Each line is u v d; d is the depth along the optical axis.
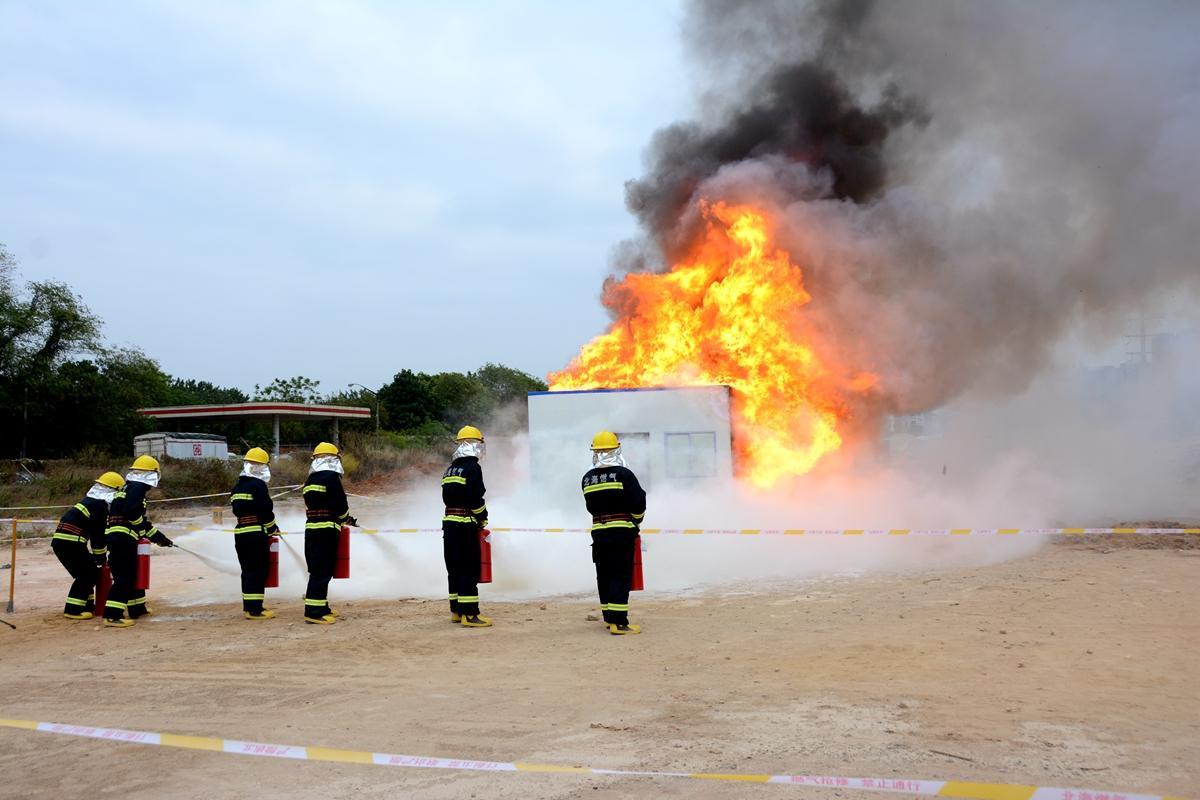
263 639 8.63
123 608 9.80
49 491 27.62
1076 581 9.89
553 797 4.32
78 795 4.61
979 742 4.90
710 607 9.35
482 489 9.10
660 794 4.31
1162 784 4.26
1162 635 7.30
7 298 40.69
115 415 43.22
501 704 6.02
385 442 41.28
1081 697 5.70
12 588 10.81
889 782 4.24
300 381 59.97
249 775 4.83
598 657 7.30
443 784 4.57
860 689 6.04
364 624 9.20
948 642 7.28
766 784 4.39
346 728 5.62
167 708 6.27
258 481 10.05
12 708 6.41
